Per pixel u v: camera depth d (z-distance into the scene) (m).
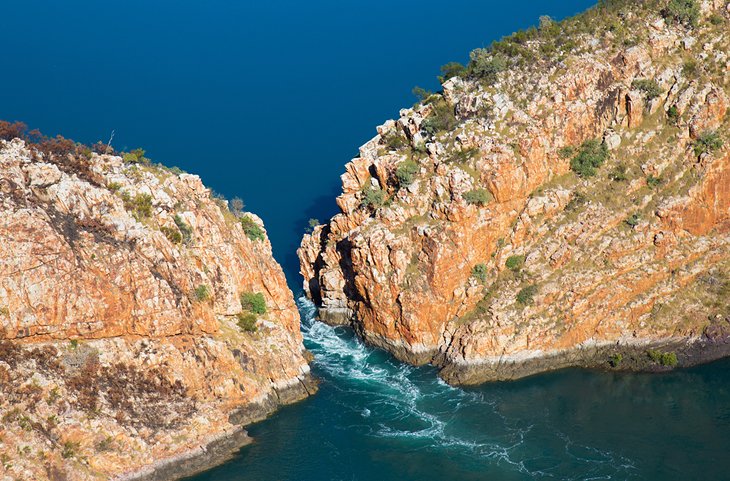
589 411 117.38
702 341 128.88
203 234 121.94
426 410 119.88
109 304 108.19
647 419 114.62
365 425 116.38
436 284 133.12
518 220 137.38
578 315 131.38
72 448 99.88
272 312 130.75
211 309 119.81
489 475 104.50
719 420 113.44
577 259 135.50
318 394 124.81
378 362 134.38
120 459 102.38
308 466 107.38
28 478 94.81
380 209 138.38
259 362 121.81
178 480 105.12
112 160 118.25
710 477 102.19
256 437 113.88
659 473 103.31
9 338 101.94
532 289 132.62
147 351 110.81
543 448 109.50
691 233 138.00
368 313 139.38
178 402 111.00
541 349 129.38
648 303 132.50
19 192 104.75
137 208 115.19
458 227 133.50
